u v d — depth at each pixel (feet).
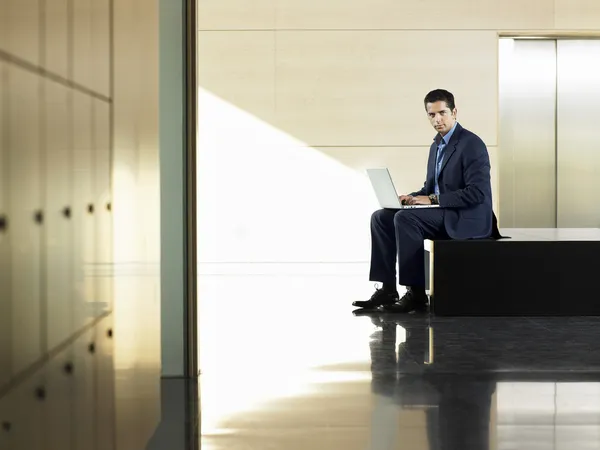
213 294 23.88
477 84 29.68
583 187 30.12
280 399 11.48
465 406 11.03
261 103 29.63
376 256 21.17
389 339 16.47
